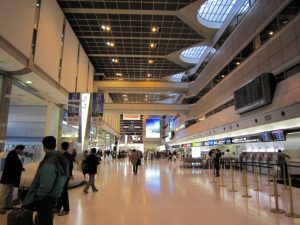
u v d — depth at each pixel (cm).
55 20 1470
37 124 1967
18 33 999
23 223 283
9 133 1961
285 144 1466
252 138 1650
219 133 2033
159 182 1114
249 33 1590
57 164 309
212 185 1020
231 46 1920
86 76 2389
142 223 492
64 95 1664
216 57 2308
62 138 1838
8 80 1161
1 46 892
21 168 578
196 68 3011
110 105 3164
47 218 304
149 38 2088
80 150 1609
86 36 2028
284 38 1201
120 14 1711
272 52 1311
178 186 991
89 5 1597
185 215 555
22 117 1909
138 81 3036
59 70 1571
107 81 2977
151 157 3706
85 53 2339
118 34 2006
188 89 3241
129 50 2331
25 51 1065
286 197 759
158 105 3231
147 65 2766
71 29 1842
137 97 4269
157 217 537
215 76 2370
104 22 1814
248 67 1611
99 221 504
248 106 1419
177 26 1903
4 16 893
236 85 1820
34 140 1978
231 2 1870
